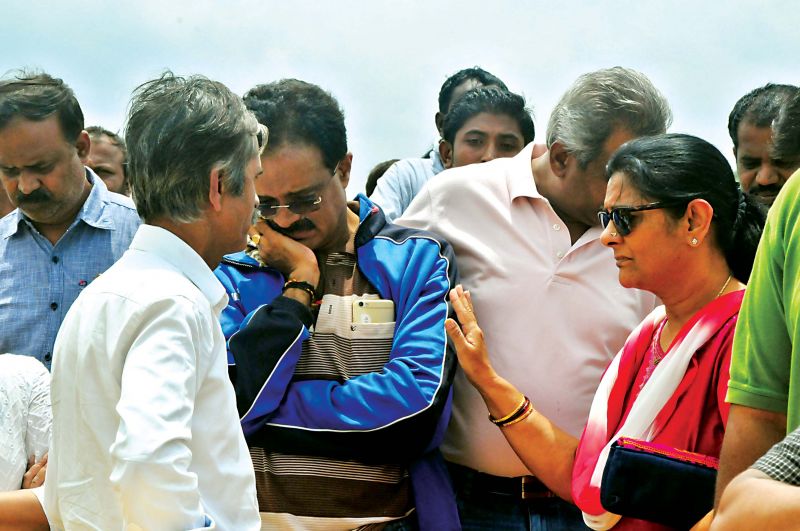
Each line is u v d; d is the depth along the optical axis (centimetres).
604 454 244
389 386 267
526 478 291
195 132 208
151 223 213
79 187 340
